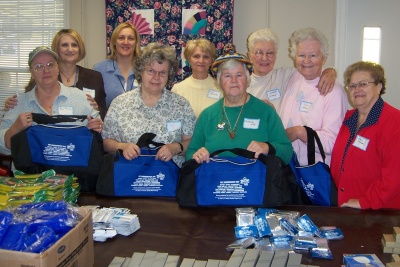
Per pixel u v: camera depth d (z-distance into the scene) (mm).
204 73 2986
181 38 3777
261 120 1987
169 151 1980
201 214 1755
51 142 2010
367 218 1683
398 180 1754
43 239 1121
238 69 1926
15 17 4352
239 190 1788
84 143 2016
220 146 1962
